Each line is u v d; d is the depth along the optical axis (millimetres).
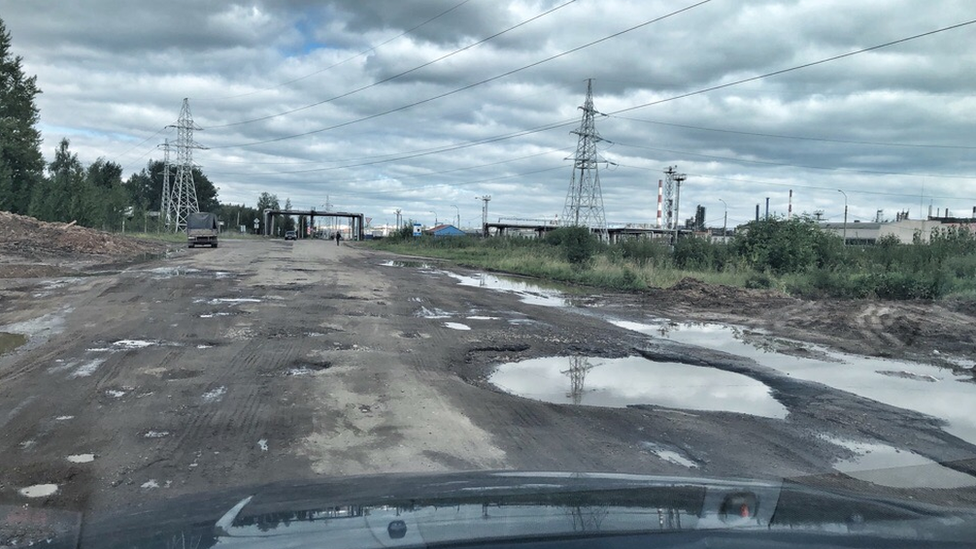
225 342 9836
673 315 15758
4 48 52375
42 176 53031
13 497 4176
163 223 75375
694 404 7340
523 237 58719
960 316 15289
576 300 18766
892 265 24625
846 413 7059
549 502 2531
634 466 5094
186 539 2186
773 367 9578
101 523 2809
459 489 2793
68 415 6047
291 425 5973
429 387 7617
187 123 80812
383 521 2277
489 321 13391
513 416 6555
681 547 2031
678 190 72375
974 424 6770
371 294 17516
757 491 2818
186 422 5957
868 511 2553
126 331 10461
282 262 30875
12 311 12383
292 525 2266
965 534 2326
